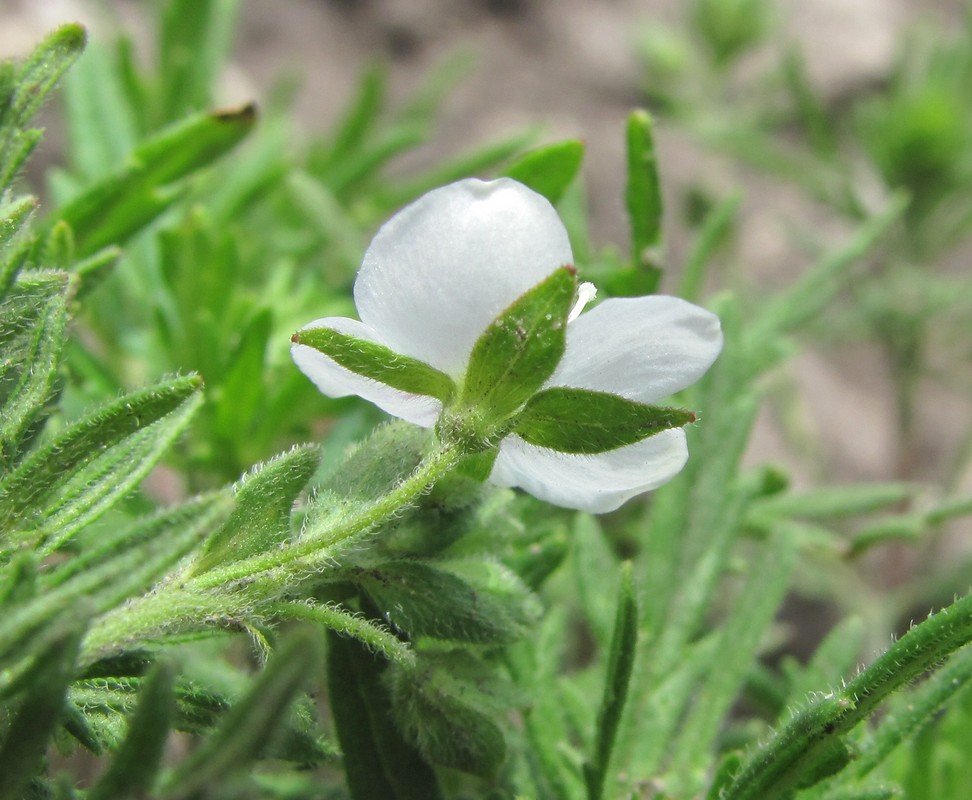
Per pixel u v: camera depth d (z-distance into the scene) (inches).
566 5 7.2
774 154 6.0
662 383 2.3
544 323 2.3
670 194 7.0
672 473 2.3
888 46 7.3
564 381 2.3
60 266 2.9
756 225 7.1
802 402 6.3
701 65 6.9
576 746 3.3
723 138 6.1
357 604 2.6
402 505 2.3
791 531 3.2
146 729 2.0
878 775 3.1
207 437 3.6
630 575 2.6
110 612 2.3
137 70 4.6
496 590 2.5
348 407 3.6
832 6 7.4
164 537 2.1
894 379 6.1
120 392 2.6
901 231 5.7
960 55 5.7
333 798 3.0
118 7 6.4
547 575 2.9
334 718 2.6
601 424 2.3
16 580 2.1
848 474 6.4
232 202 4.5
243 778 2.0
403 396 2.4
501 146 5.0
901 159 5.5
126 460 2.4
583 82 7.1
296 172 4.4
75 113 4.2
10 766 2.1
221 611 2.4
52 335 2.5
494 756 2.5
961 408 6.9
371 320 2.3
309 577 2.5
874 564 6.2
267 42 6.9
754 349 4.1
